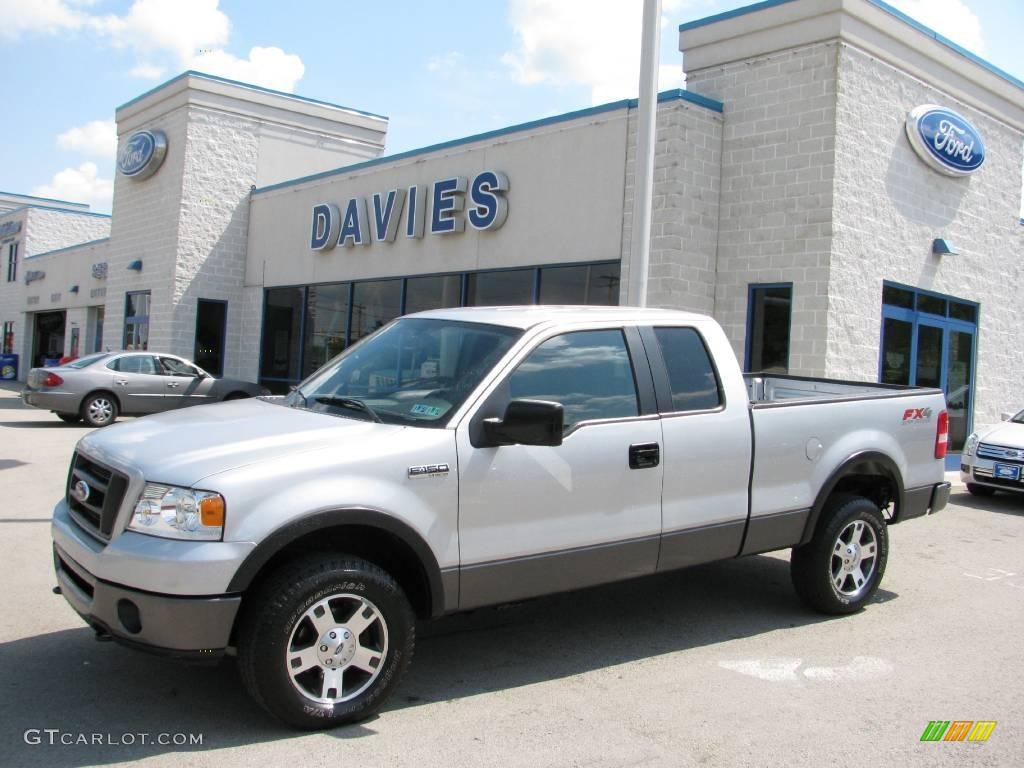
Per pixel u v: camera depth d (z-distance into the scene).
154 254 21.67
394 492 4.11
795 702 4.59
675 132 12.00
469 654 5.22
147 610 3.70
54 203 46.28
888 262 12.64
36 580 6.21
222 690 4.48
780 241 12.00
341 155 23.11
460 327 5.06
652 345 5.22
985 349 15.17
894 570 7.69
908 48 12.79
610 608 6.25
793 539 5.70
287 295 19.84
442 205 15.12
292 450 4.04
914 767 3.89
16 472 10.65
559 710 4.39
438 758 3.81
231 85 21.23
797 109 11.93
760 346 12.21
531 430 4.21
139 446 4.16
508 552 4.47
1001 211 15.27
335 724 4.04
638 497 4.92
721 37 12.73
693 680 4.88
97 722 4.07
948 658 5.36
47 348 33.94
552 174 13.47
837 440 5.91
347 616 4.08
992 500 11.85
